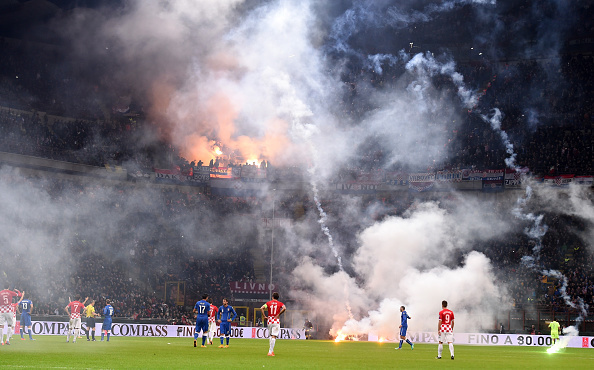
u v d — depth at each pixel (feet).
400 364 65.00
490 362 73.05
